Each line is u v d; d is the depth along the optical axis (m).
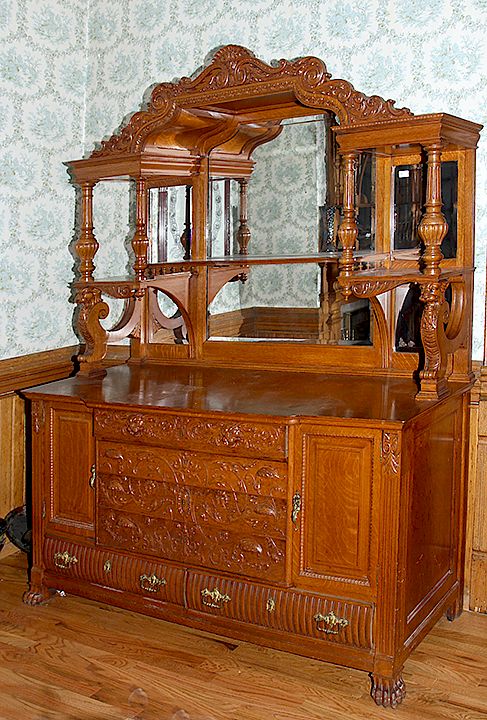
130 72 3.83
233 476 2.80
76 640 3.03
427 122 2.70
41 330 3.87
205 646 3.01
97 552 3.13
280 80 3.05
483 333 3.19
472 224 3.10
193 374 3.47
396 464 2.56
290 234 3.40
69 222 3.98
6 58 3.56
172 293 3.52
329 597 2.71
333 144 3.28
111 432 3.02
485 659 2.92
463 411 3.13
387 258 3.24
